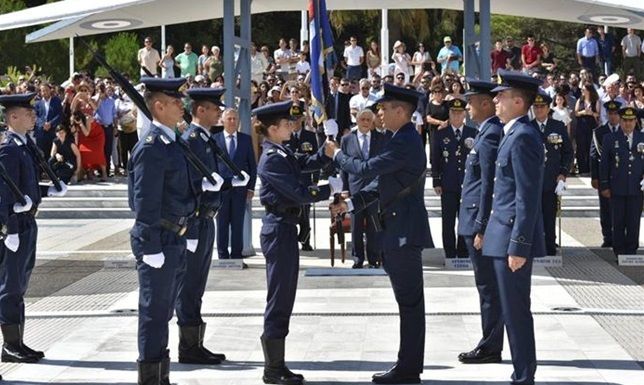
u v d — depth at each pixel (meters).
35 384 12.19
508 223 11.25
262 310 16.22
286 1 22.86
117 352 13.70
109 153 32.50
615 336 14.20
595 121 31.83
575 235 24.77
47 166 13.64
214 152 13.48
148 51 38.56
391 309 16.12
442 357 13.23
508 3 22.02
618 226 20.73
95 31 23.55
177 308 13.10
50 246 23.92
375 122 19.14
